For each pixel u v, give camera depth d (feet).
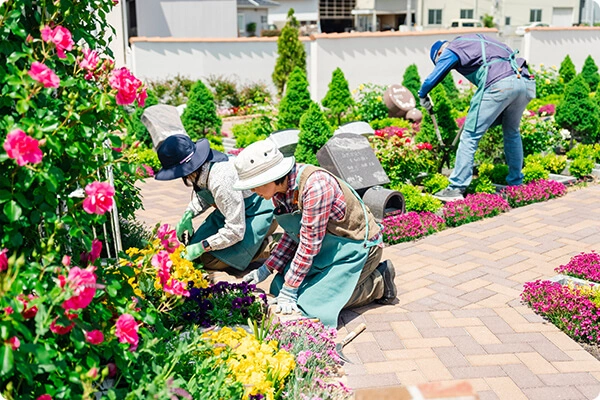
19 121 8.80
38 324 8.08
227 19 82.12
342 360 13.83
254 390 10.82
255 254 18.99
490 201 26.32
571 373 13.64
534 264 20.39
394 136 27.94
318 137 28.43
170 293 10.54
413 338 15.23
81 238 9.83
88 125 9.45
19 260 8.09
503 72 25.98
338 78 47.06
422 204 25.38
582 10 144.36
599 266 18.60
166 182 33.09
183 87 57.52
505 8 144.77
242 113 59.88
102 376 8.78
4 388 8.65
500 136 33.32
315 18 138.82
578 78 35.53
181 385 9.98
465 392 5.81
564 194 29.37
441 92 30.35
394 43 57.11
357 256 14.96
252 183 13.78
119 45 54.95
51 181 8.52
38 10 10.12
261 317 14.57
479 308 16.96
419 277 19.29
